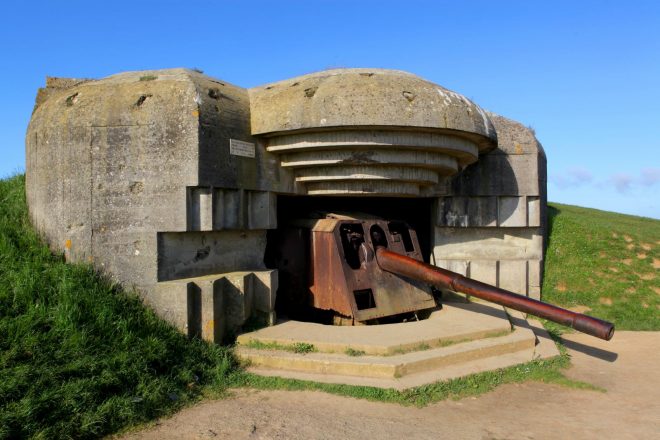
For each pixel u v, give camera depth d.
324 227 7.68
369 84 6.67
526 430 4.54
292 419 4.60
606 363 6.77
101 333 5.31
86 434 4.16
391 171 7.32
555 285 9.96
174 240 6.44
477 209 9.44
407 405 5.01
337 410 4.83
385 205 10.70
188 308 6.11
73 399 4.31
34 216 7.20
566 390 5.63
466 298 9.17
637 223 13.79
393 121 6.50
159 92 6.46
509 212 9.45
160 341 5.62
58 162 6.57
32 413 4.02
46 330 5.12
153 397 4.77
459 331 6.71
